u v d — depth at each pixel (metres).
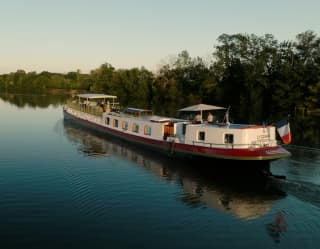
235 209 21.00
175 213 20.33
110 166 29.86
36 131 47.00
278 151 26.75
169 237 17.52
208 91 105.25
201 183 25.80
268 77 93.62
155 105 100.88
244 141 27.64
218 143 28.75
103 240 17.09
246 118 68.62
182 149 31.17
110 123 43.91
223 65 102.38
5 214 19.80
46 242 16.81
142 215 19.98
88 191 23.66
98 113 47.69
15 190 23.64
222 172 28.45
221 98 98.94
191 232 18.08
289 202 22.08
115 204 21.52
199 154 29.45
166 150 33.41
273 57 92.75
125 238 17.33
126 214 20.08
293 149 36.06
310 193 23.45
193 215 20.09
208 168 29.34
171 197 22.88
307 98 78.75
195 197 22.94
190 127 30.77
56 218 19.39
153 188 24.52
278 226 18.81
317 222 19.31
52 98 122.88
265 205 21.64
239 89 98.25
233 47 100.38
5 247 16.28
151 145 35.69
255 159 26.22
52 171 28.11
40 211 20.28
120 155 33.78
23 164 30.06
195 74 118.88
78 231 17.95
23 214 19.84
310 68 84.00
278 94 83.00
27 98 120.69
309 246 16.78
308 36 87.00
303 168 28.78
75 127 51.06
